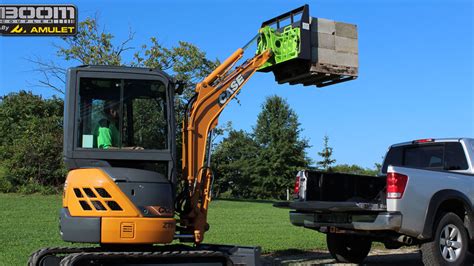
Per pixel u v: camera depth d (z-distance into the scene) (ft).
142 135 26.21
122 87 26.27
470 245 32.17
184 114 29.32
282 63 31.86
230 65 30.58
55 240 41.86
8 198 94.79
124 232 24.39
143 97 26.53
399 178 28.84
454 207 31.48
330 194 32.01
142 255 24.97
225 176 207.21
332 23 32.07
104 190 24.52
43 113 140.67
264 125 223.30
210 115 29.40
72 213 24.61
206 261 26.48
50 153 114.01
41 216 63.57
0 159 116.67
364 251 35.53
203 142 28.99
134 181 24.98
